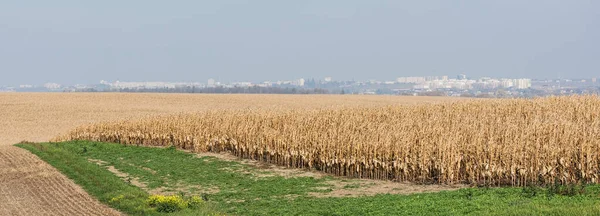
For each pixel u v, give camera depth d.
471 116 42.84
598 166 28.05
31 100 112.50
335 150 36.44
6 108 98.06
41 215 25.70
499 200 24.14
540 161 28.88
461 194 26.45
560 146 28.86
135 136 54.34
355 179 34.91
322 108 52.44
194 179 36.12
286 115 48.25
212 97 129.50
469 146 31.30
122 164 41.88
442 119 41.47
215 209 26.61
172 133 51.59
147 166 41.06
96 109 98.38
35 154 46.59
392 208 24.48
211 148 48.22
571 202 22.52
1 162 42.56
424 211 23.34
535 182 29.03
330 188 32.31
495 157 30.06
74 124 80.31
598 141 27.98
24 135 71.06
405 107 52.88
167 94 135.75
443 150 31.66
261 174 37.47
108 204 27.80
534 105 48.50
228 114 51.50
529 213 20.34
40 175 36.59
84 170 37.62
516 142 29.84
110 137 56.75
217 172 38.44
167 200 26.44
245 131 44.09
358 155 35.06
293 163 39.84
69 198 29.47
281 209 26.36
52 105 104.00
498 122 36.31
